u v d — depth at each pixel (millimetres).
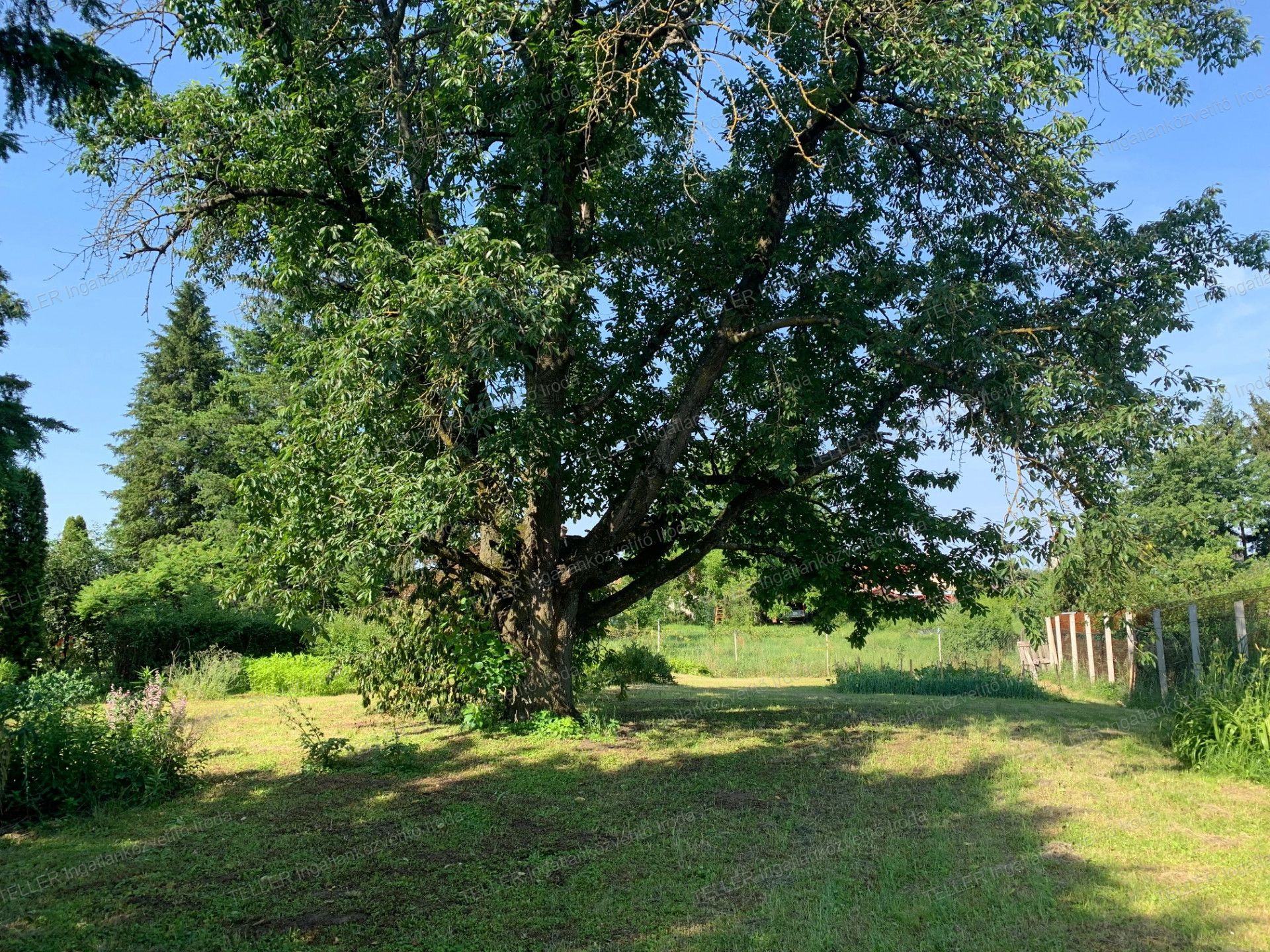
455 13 10086
